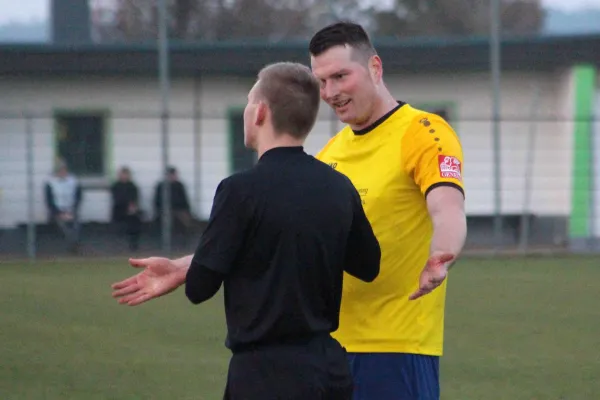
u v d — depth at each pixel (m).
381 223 7.26
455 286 24.66
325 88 7.27
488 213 37.84
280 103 6.20
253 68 38.03
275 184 6.07
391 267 7.24
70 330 17.75
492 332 17.52
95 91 37.19
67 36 43.31
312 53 7.30
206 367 14.35
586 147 37.38
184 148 37.31
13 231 35.19
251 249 6.04
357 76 7.16
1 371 14.06
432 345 7.39
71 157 36.50
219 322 18.70
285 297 6.02
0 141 35.72
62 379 13.51
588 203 37.22
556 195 37.84
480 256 34.12
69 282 25.64
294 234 6.04
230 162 37.84
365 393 7.30
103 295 22.78
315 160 6.35
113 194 34.88
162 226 34.91
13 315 19.58
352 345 7.33
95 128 36.75
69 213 34.81
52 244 34.75
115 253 34.91
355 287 7.27
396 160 7.23
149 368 14.27
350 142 7.53
